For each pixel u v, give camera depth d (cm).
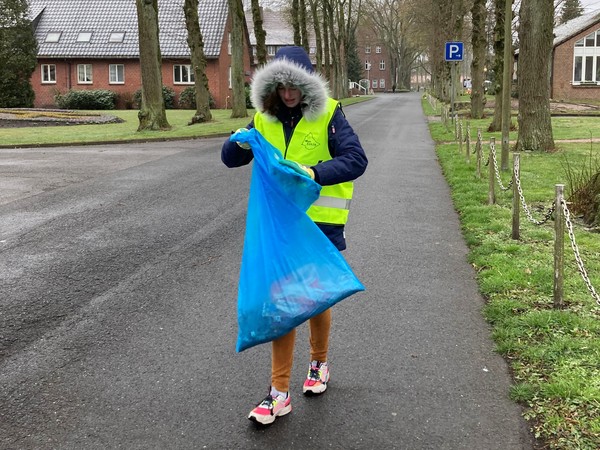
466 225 772
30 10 4425
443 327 463
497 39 2142
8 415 344
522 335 430
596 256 616
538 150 1459
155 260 648
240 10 2830
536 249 647
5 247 703
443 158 1427
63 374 394
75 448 312
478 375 384
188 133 2106
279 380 333
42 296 540
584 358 386
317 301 313
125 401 359
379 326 468
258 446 313
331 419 337
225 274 600
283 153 335
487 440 314
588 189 785
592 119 2602
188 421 337
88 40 4647
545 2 1398
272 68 322
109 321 482
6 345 439
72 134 2116
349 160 320
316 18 5072
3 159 1498
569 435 309
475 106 2702
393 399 357
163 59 4553
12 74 3947
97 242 723
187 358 416
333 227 339
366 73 11975
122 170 1294
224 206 922
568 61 4622
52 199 983
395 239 730
